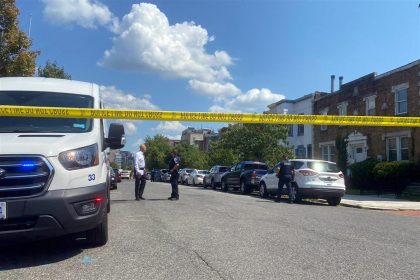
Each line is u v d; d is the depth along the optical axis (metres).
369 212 13.80
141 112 7.76
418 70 22.95
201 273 5.33
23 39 17.86
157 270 5.43
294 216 11.09
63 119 6.81
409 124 9.68
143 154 15.20
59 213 5.58
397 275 5.45
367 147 26.78
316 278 5.22
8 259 5.96
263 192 19.59
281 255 6.36
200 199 15.78
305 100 36.19
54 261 5.85
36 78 7.74
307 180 16.22
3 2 17.41
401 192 20.94
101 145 6.77
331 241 7.57
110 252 6.36
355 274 5.45
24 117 6.67
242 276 5.23
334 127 31.17
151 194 18.98
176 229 8.38
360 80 28.22
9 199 5.40
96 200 5.98
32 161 5.57
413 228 9.75
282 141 34.25
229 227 8.78
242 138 31.70
